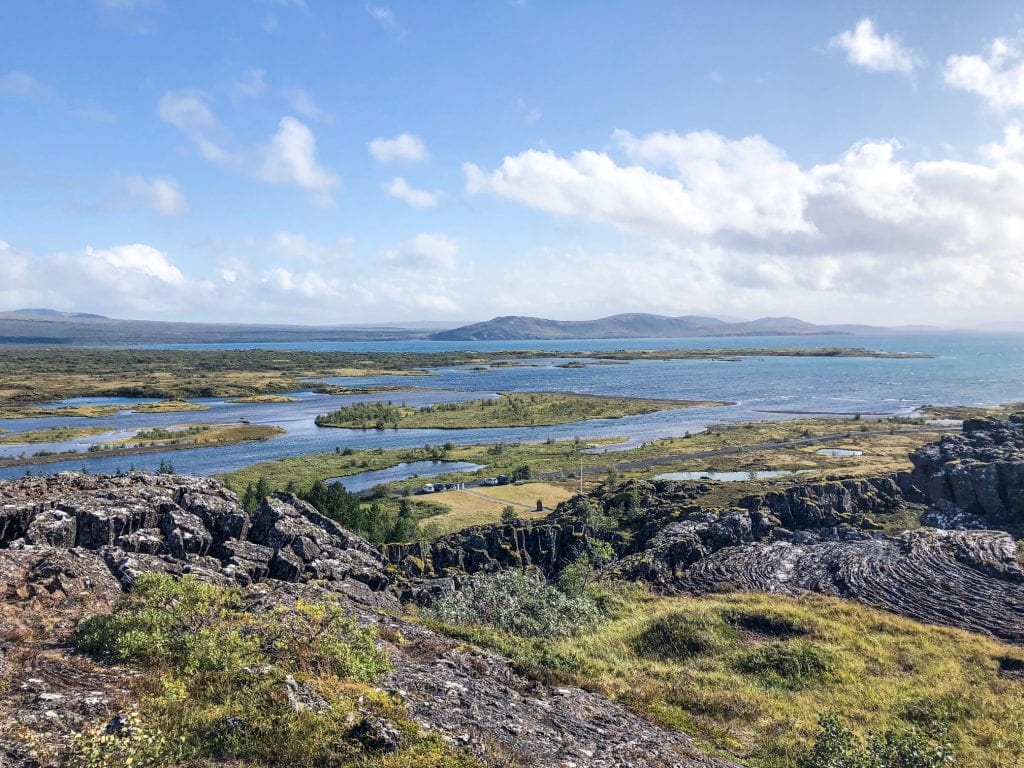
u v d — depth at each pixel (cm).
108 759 1347
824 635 4066
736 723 2873
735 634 4181
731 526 6525
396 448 15988
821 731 2719
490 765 1766
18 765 1299
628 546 6700
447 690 2269
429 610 4078
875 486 7794
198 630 2061
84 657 1878
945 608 4597
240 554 3753
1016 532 6362
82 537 3253
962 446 8112
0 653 1803
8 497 3503
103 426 19100
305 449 15962
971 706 3083
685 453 14125
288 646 2116
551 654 3444
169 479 4241
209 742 1555
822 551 5866
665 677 3478
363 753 1645
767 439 15475
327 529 4681
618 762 2036
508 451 15200
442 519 8875
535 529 6888
